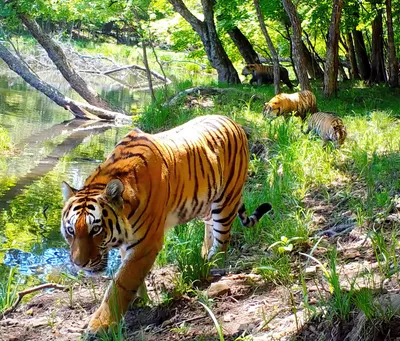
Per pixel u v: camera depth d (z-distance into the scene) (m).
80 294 6.00
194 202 5.52
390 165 8.34
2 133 15.07
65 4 20.47
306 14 20.77
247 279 5.48
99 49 39.62
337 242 6.15
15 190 10.88
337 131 9.91
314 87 20.00
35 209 9.86
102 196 4.62
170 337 4.63
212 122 5.96
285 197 7.94
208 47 22.55
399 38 27.22
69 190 4.81
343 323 4.04
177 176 5.25
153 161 5.00
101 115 20.12
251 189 8.94
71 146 15.39
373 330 3.80
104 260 4.66
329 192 7.98
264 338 4.25
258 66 23.39
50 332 5.14
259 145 10.89
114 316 4.78
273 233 6.55
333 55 16.98
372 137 10.24
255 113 13.61
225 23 21.92
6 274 7.12
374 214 6.63
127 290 4.86
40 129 17.55
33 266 7.42
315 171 8.63
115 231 4.65
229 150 5.93
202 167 5.55
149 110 16.59
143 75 33.31
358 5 20.72
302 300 4.77
